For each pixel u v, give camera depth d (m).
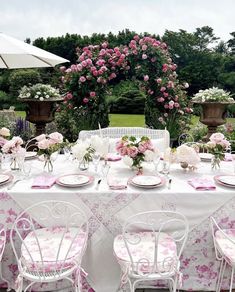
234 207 2.06
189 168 2.51
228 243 1.95
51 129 5.42
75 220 2.08
